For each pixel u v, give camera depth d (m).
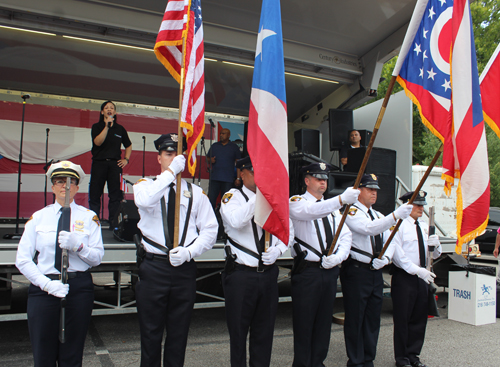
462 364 3.58
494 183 16.02
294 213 2.98
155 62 7.04
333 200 2.83
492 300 5.10
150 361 2.49
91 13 5.62
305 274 3.03
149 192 2.47
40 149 7.45
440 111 2.92
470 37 2.81
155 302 2.50
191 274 2.60
